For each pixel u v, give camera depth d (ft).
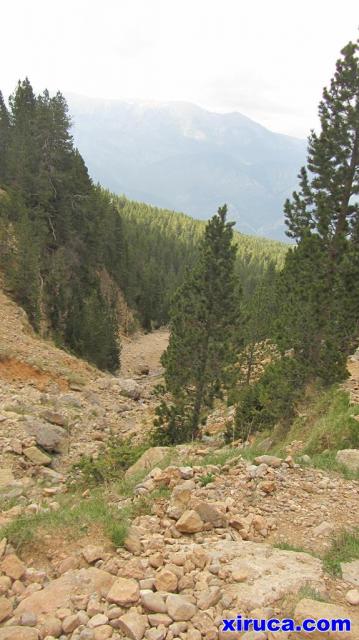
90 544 19.61
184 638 14.32
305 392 53.36
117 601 15.70
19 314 109.70
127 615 14.93
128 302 245.45
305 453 36.29
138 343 217.77
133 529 21.68
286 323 57.06
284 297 83.97
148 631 14.40
